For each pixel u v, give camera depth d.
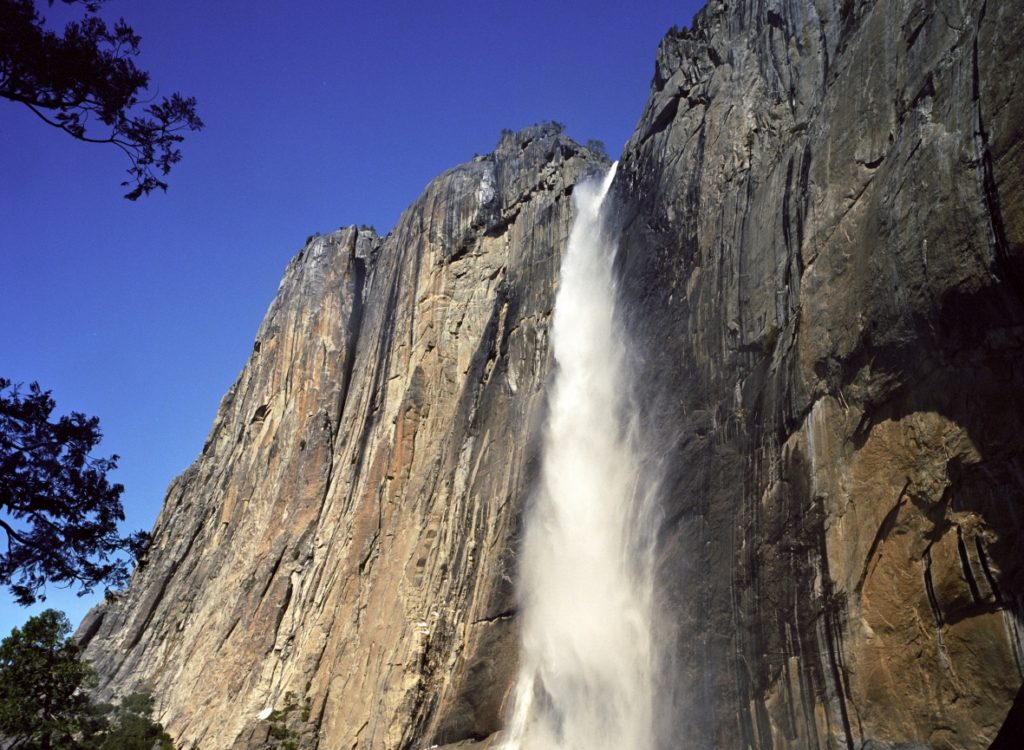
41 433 16.88
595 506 34.09
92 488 17.42
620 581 30.78
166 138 17.52
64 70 15.95
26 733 43.12
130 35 16.89
